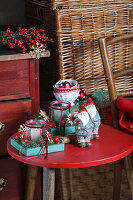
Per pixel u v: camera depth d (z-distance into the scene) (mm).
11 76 1408
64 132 1334
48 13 1660
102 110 1688
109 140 1370
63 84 1438
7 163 1524
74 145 1322
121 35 1612
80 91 1595
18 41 1388
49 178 1289
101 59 1691
